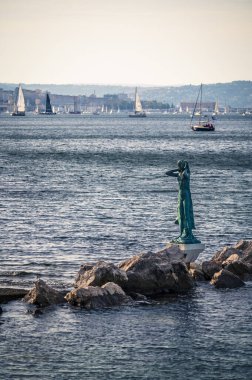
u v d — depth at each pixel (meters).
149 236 149.25
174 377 79.19
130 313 96.75
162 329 91.38
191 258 112.94
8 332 90.50
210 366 81.56
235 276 108.75
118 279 103.56
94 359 83.19
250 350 85.44
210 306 99.69
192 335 89.56
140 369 80.88
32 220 168.12
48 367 81.38
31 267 121.94
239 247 121.69
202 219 171.12
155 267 105.38
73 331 90.81
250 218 173.38
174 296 103.75
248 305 100.19
